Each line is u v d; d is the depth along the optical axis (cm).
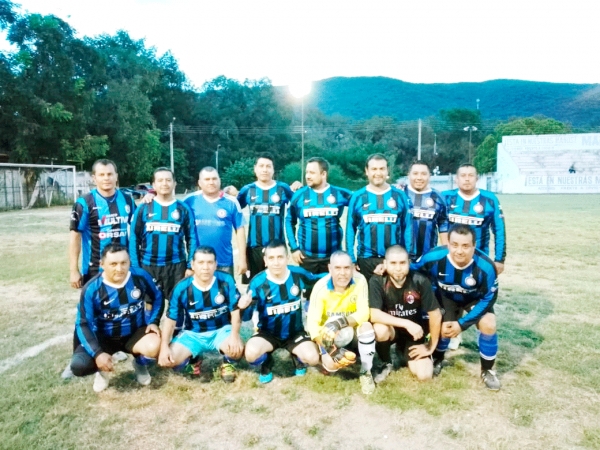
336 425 292
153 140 3828
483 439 274
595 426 287
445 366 385
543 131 5594
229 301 366
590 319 502
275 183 513
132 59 4119
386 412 308
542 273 738
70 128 2812
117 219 418
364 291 367
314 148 5572
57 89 2775
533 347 420
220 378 363
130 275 349
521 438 275
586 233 1197
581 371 366
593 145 3769
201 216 452
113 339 354
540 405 313
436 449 265
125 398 331
